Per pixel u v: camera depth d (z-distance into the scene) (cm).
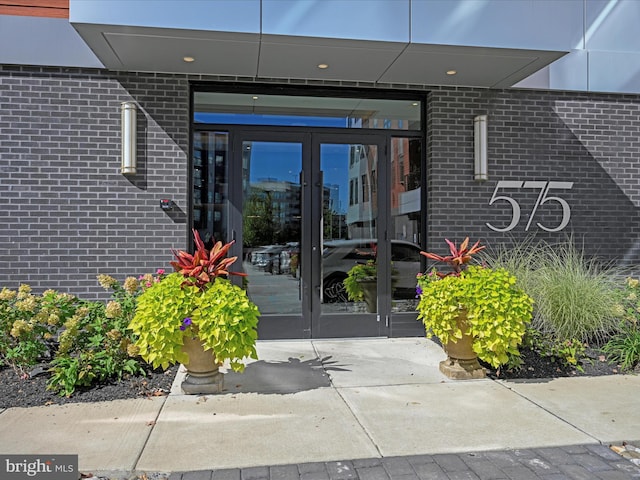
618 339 553
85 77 596
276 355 571
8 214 584
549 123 681
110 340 470
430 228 659
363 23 504
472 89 665
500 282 473
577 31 684
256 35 493
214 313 415
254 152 638
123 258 599
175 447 341
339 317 646
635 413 407
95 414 397
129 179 601
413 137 675
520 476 307
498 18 523
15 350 447
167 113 607
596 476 307
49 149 590
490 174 668
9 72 585
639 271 689
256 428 373
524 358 532
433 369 525
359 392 455
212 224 630
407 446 346
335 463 322
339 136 654
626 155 697
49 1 584
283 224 641
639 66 686
